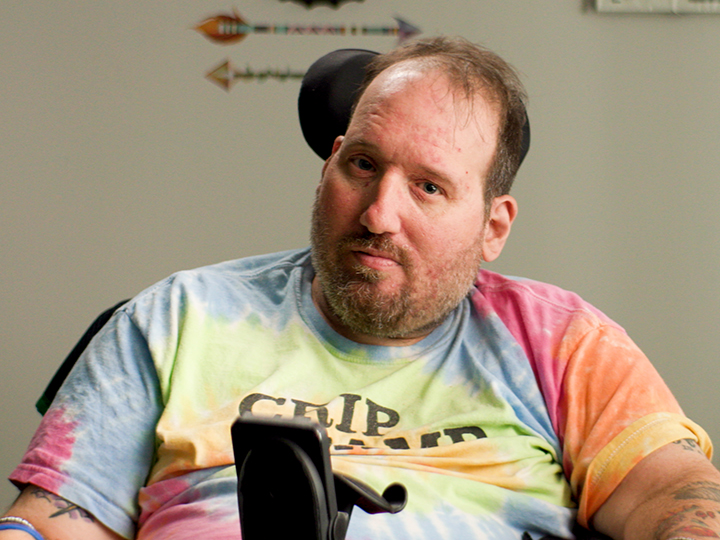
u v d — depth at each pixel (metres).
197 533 1.33
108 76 3.18
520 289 1.72
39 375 3.25
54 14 3.15
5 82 3.16
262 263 1.80
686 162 3.20
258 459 0.94
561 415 1.56
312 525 0.93
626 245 3.23
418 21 3.15
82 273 3.23
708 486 1.32
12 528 1.33
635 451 1.42
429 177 1.50
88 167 3.20
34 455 1.43
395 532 1.33
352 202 1.53
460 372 1.60
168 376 1.51
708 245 3.22
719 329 3.23
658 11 3.13
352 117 1.60
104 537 1.42
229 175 3.22
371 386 1.54
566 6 3.14
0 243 3.21
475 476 1.46
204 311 1.60
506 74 1.71
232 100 3.19
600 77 3.17
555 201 3.21
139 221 3.22
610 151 3.20
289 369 1.54
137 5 3.15
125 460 1.47
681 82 3.17
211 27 3.16
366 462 1.43
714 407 3.24
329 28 3.14
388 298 1.52
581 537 1.47
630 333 3.25
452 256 1.55
